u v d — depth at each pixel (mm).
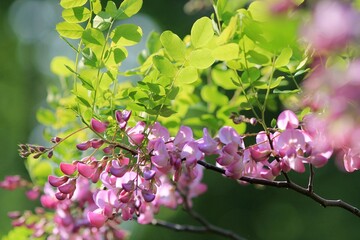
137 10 1502
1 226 4758
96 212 1469
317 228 4184
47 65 6164
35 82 6133
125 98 1525
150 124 1490
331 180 4035
